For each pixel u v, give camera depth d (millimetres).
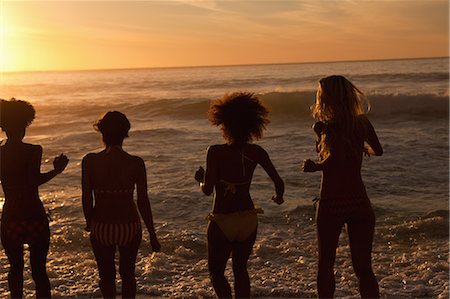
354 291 5270
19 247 4055
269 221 8156
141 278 5703
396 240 7121
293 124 22906
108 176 3805
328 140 3920
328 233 3961
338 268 5957
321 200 3979
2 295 5117
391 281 5570
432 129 19266
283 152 14867
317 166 3920
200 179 4020
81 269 5984
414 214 8320
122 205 3826
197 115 27609
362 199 3910
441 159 13094
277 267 6090
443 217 7988
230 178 3826
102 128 3844
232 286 5387
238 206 3832
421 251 6590
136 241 3916
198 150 15695
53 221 8250
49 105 32625
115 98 41344
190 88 54469
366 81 51438
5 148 3980
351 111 3922
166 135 19141
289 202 9211
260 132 3889
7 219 3971
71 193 10414
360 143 3924
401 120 22734
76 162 14250
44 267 4137
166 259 6363
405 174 11445
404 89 37625
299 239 7238
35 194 4020
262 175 11570
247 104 3826
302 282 5551
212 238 3871
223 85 57469
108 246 3854
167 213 8734
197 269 6043
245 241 3902
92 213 3869
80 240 7141
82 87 67000
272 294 5246
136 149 16141
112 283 3932
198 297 5168
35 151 3975
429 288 5324
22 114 3957
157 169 12805
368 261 3939
